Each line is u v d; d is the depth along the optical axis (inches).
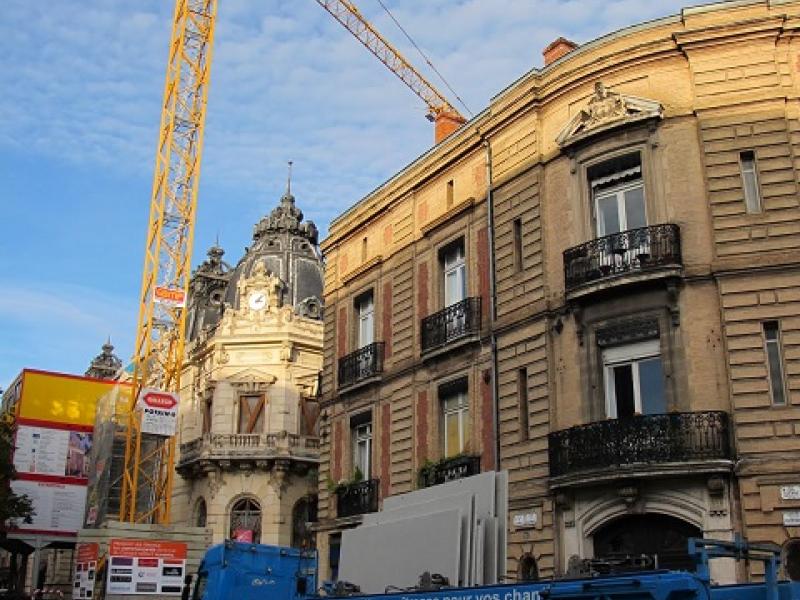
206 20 2084.2
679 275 783.7
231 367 1907.0
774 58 814.5
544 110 944.3
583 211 872.9
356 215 1259.2
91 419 2016.5
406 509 644.7
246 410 1884.8
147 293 1899.6
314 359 1936.5
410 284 1120.2
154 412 1727.4
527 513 851.4
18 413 1931.6
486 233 994.7
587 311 839.7
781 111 800.3
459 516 569.0
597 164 872.9
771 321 753.6
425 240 1108.5
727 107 814.5
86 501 1909.4
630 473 743.1
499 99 991.0
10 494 1556.3
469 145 1039.0
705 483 727.7
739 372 746.8
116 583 1370.6
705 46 831.1
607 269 820.6
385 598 533.0
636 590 386.6
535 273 904.9
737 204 789.2
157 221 1946.4
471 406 962.7
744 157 806.5
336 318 1284.4
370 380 1134.4
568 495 803.4
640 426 757.9
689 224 800.9
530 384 883.4
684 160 817.5
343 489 1151.0
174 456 1952.5
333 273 1314.0
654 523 759.1
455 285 1056.8
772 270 762.8
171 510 1961.1
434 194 1110.4
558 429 845.8
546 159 928.3
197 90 2044.8
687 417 743.7
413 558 599.2
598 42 886.4
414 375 1071.0
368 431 1163.9
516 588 449.4
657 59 850.8
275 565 692.1
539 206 917.8
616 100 861.8
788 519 697.6
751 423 731.4
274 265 2063.2
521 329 909.8
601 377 824.9
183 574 1427.2
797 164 784.3
